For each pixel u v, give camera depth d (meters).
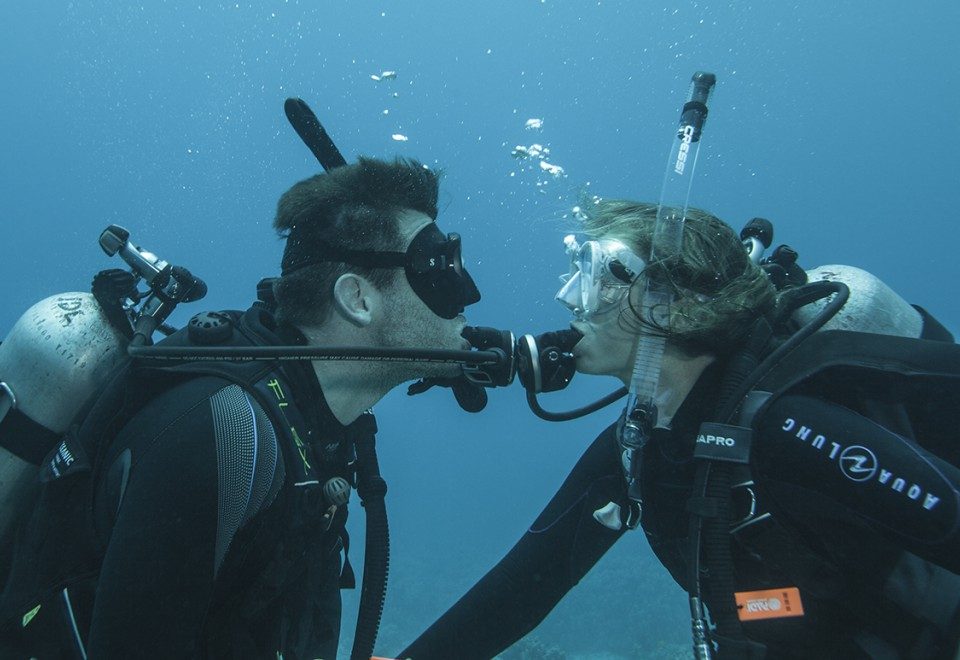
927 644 1.35
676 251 1.60
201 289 1.74
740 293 1.59
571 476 2.17
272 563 1.40
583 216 1.87
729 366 1.54
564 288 1.80
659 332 1.60
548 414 2.01
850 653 1.46
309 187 1.72
